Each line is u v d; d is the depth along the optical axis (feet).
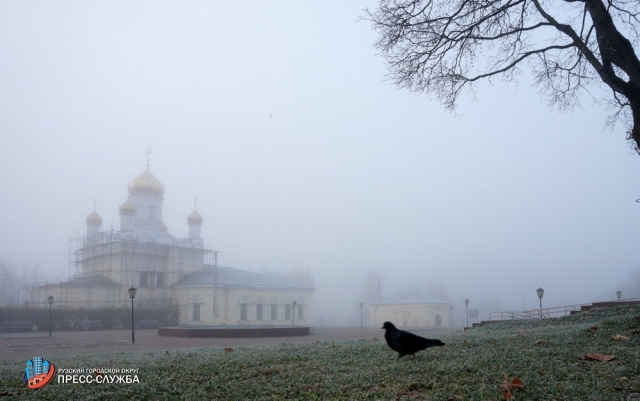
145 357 40.19
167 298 223.30
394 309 280.92
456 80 48.96
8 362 43.47
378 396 21.65
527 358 27.76
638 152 39.88
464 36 46.21
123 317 196.13
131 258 218.59
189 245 236.84
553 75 50.47
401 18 46.80
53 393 24.84
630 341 33.96
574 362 26.61
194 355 38.91
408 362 27.94
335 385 23.65
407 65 48.39
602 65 39.70
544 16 43.52
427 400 20.53
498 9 44.55
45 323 180.14
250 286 228.02
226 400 22.52
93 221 242.37
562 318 76.89
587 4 38.70
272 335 113.60
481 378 23.29
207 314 215.31
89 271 235.40
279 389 23.61
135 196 236.02
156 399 23.35
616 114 51.80
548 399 19.97
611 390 20.75
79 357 44.52
